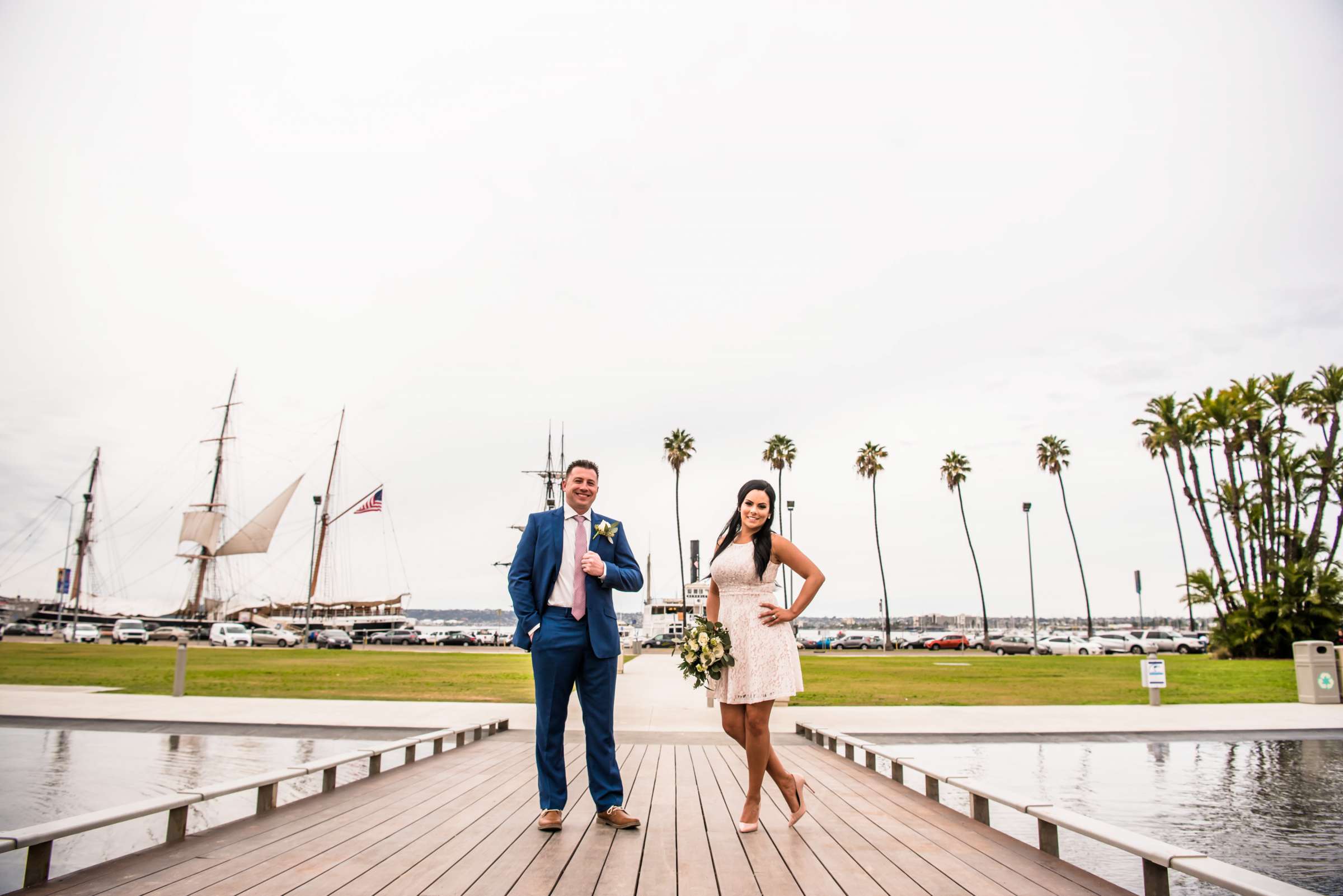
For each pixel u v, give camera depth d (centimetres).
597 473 522
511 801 573
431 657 4050
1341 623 3806
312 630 7800
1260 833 640
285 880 365
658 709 1470
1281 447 4000
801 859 414
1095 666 3431
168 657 3678
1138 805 745
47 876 362
